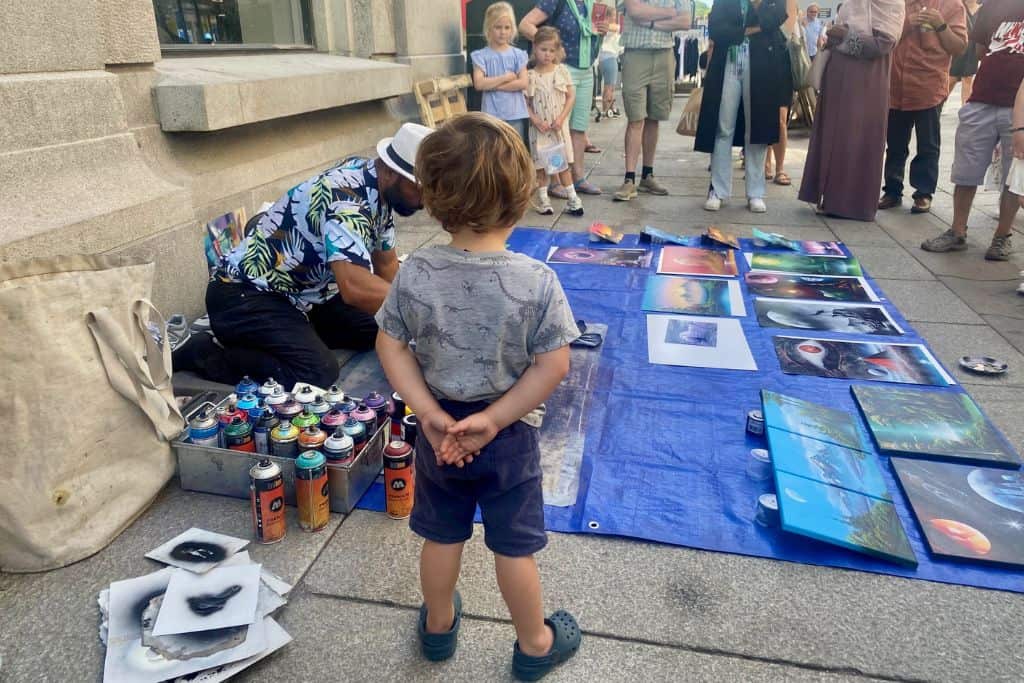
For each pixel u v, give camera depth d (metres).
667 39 6.93
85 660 2.01
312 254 3.26
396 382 1.76
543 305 1.68
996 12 5.04
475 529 2.57
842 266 5.29
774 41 6.41
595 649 2.07
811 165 6.73
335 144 5.95
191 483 2.75
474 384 1.71
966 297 4.76
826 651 2.07
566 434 3.12
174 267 3.85
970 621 2.18
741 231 6.29
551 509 2.65
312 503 2.49
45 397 2.28
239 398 2.91
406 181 3.01
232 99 4.22
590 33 7.07
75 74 3.36
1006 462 2.86
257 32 5.70
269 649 2.03
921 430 3.07
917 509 2.60
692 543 2.49
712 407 3.37
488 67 6.64
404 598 2.26
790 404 3.21
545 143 6.61
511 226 1.70
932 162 6.70
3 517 2.28
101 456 2.47
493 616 2.19
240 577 2.26
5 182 3.00
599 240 5.93
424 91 7.32
